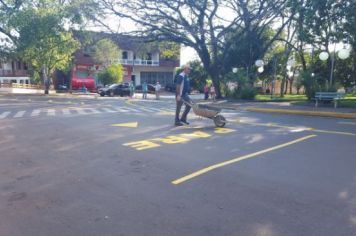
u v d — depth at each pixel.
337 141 8.37
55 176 5.81
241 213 4.19
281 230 3.75
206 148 7.67
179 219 4.06
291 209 4.29
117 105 20.78
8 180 5.64
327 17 18.22
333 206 4.36
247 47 29.91
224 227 3.84
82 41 39.88
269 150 7.43
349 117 13.50
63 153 7.41
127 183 5.37
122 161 6.66
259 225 3.88
